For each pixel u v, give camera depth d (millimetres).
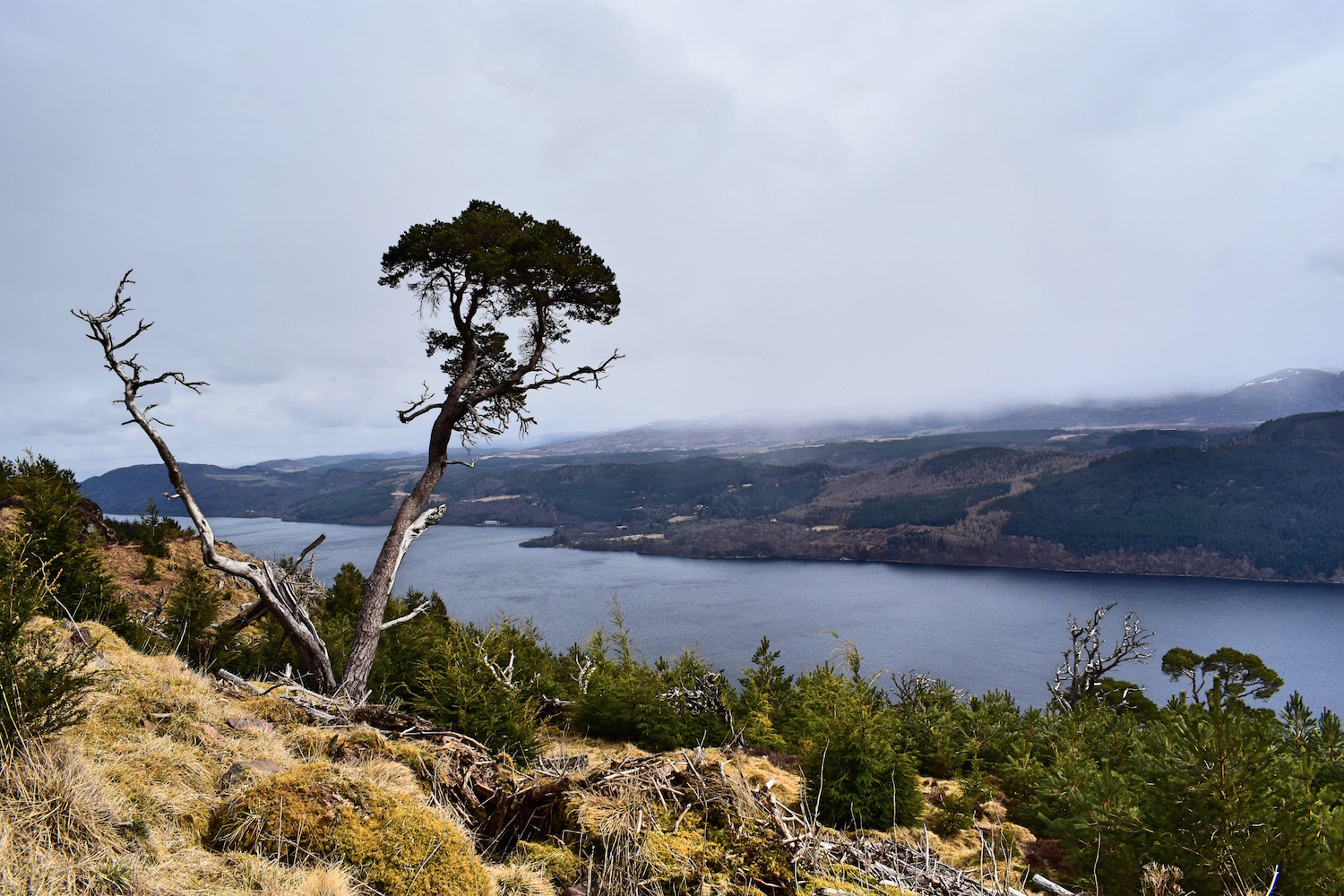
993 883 3420
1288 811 5082
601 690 12281
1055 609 171500
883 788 8039
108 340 9109
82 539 15891
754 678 16297
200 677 5273
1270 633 145000
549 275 12969
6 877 1985
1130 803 6133
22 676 2938
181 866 2383
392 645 13484
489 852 3273
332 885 2367
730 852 2926
